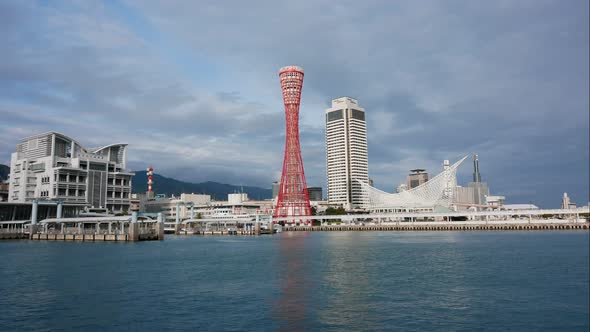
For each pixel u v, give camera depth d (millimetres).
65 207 152500
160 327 27938
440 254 68062
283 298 35719
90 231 115688
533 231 137500
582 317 30094
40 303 34281
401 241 101375
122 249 82750
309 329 27438
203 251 78125
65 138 176250
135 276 47281
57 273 49594
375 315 30469
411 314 30781
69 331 27266
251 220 160375
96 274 48781
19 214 141250
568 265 53781
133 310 32031
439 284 41625
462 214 162125
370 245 89812
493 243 89125
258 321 29078
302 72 186625
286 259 63469
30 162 171500
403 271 49938
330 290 38906
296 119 188750
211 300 35062
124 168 191250
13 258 65250
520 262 56844
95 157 178500
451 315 30516
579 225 139125
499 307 32688
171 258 65625
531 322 29047
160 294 37500
